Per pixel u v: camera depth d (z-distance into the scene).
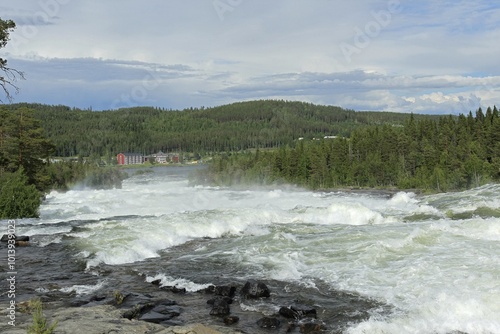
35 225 28.00
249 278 15.80
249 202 48.81
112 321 10.93
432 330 10.89
